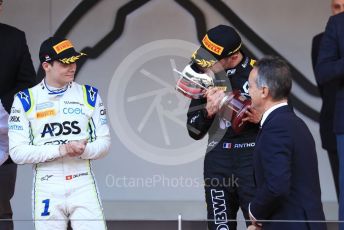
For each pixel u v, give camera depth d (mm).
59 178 11609
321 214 10391
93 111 11883
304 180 10320
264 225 10477
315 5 17891
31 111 11648
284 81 10297
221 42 11906
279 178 10031
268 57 10500
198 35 17906
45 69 11680
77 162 11711
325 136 16250
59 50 11562
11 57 13883
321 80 13461
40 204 11586
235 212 12727
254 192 12148
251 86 10445
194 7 17891
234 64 12242
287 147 10133
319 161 17875
